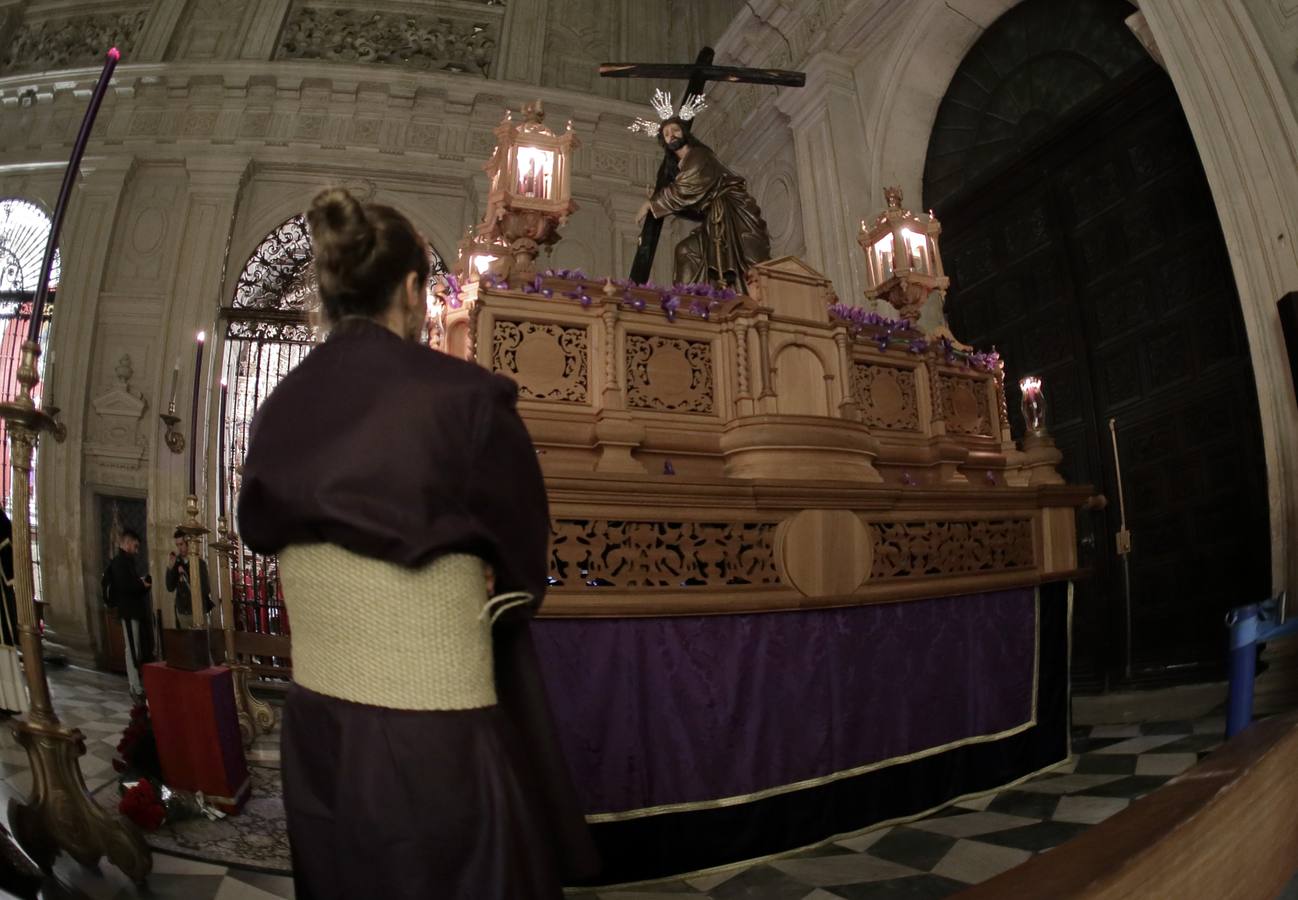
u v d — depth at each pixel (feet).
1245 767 2.73
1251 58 12.96
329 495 2.74
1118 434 17.10
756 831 7.48
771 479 7.98
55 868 5.61
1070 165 18.81
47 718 5.99
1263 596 14.08
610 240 32.96
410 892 2.51
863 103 24.59
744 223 12.78
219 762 9.09
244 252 30.53
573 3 35.86
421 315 3.56
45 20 33.99
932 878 6.87
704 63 14.44
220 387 28.68
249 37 32.76
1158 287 16.51
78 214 29.91
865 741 8.41
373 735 2.67
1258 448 14.34
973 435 11.73
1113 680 16.03
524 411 8.18
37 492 27.35
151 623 18.71
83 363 28.45
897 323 10.89
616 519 7.28
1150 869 1.97
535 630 6.89
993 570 10.02
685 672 7.42
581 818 3.22
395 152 31.81
